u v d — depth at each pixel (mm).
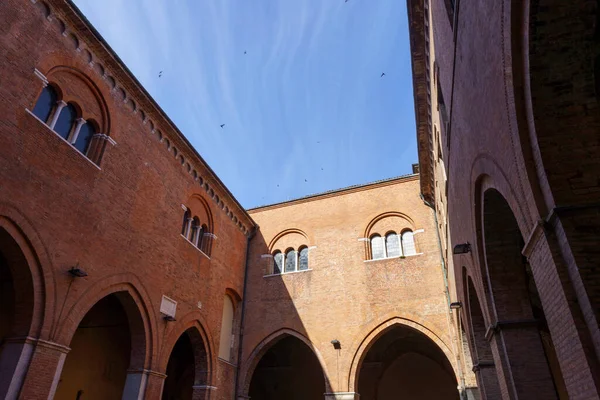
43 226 11414
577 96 4832
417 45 13938
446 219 15875
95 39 13891
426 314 19562
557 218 4613
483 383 12633
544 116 4883
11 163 10719
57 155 12203
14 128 10922
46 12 12430
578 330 4285
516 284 8891
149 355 15094
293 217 24969
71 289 12062
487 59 5988
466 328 14562
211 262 20391
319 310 21531
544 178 4793
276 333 21812
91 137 14125
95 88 14172
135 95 15961
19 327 10797
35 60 11812
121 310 17906
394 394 25422
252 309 22938
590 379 4109
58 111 12680
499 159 6102
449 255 16828
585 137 4797
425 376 25531
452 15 8797
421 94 15789
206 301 19406
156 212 16547
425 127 17156
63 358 11531
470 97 7578
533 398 8109
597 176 4691
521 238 8688
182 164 18922
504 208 8188
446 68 10078
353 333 20328
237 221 23984
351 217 23531
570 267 4449
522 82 5031
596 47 4699
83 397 16891
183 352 24125
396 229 22500
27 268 10953
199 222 20203
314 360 26688
